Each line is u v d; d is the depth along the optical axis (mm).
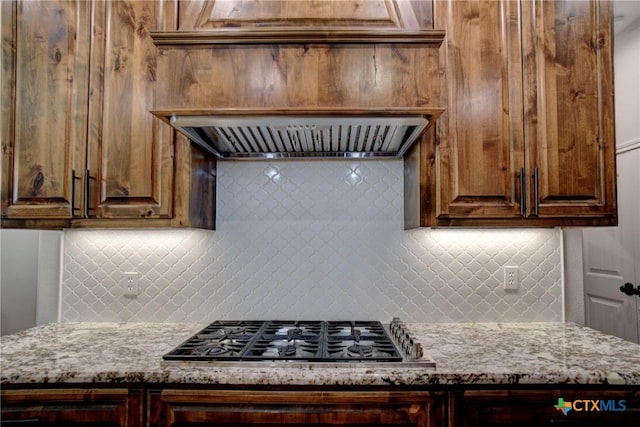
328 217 1860
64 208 1517
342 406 1165
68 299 1846
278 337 1482
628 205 2748
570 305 1816
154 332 1668
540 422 1163
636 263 2674
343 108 1337
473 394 1166
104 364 1245
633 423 1155
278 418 1166
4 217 1525
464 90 1501
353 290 1842
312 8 1466
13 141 1539
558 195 1485
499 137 1493
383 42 1356
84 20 1555
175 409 1176
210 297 1846
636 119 2684
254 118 1360
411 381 1153
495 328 1727
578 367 1208
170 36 1365
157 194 1535
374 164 1870
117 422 1179
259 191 1871
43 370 1192
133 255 1854
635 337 2668
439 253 1836
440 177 1494
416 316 1827
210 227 1798
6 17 1552
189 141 1557
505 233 1833
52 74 1546
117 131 1540
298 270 1851
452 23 1513
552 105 1500
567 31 1518
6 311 2232
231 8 1468
